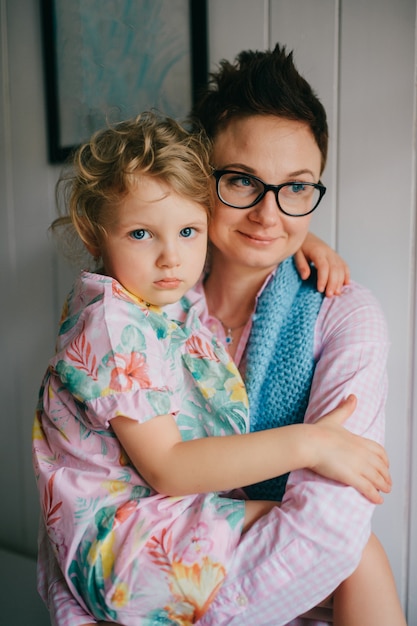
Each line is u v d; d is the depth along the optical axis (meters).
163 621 0.77
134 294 0.88
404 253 1.08
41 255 1.46
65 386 0.86
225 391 0.91
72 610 0.83
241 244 0.94
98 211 0.87
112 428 0.82
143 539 0.78
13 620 1.23
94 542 0.80
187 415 0.91
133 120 0.94
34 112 1.42
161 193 0.83
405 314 1.09
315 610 0.90
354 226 1.12
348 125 1.10
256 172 0.91
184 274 0.86
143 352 0.81
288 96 0.90
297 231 0.95
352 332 0.91
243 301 1.04
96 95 1.32
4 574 1.42
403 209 1.08
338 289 0.97
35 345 1.50
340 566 0.78
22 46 1.42
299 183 0.91
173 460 0.78
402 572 1.13
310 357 0.94
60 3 1.34
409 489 1.11
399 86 1.05
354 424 0.84
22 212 1.48
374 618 0.82
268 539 0.80
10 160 1.48
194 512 0.82
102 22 1.30
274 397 0.94
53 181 1.41
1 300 1.54
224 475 0.77
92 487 0.84
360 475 0.79
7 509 1.59
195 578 0.76
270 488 0.95
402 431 1.11
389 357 1.12
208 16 1.21
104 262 0.90
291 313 0.98
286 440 0.79
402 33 1.04
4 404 1.57
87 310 0.83
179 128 0.92
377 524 1.14
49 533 0.84
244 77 0.93
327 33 1.10
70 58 1.35
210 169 0.91
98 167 0.86
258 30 1.16
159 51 1.24
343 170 1.12
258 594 0.78
